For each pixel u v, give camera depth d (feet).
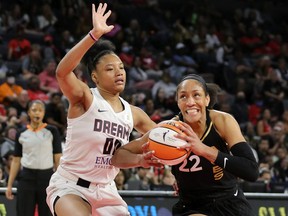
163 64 102.68
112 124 32.09
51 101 75.05
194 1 126.41
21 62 89.61
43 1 104.42
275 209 52.16
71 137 32.04
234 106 94.58
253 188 58.85
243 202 31.48
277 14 132.67
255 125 93.45
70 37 98.32
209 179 30.83
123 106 33.27
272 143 83.15
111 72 32.32
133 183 58.23
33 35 96.32
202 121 30.86
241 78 104.78
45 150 50.60
